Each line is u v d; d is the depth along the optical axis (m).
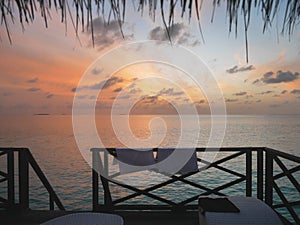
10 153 2.83
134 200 4.75
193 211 2.87
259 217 1.88
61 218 1.78
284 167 2.46
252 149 2.99
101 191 5.07
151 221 2.65
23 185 2.85
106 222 1.71
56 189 5.18
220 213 1.92
